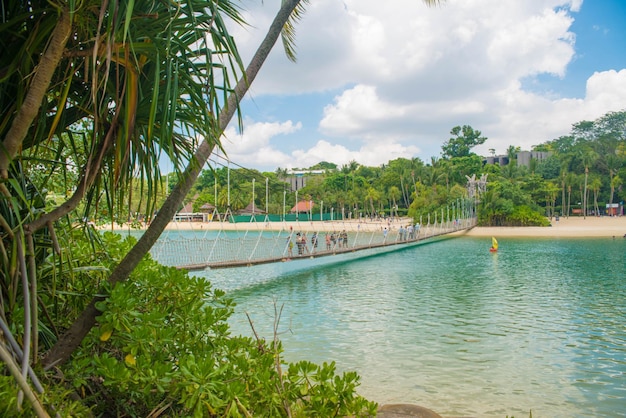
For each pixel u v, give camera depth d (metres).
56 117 2.24
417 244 45.53
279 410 2.78
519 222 67.88
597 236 52.84
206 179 65.44
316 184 90.81
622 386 7.79
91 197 2.88
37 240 2.80
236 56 2.31
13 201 2.21
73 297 3.48
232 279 21.25
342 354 9.48
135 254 3.01
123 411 2.80
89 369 2.59
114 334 2.85
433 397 7.34
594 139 104.81
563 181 83.62
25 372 1.96
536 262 28.30
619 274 22.31
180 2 2.39
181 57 2.57
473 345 10.13
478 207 70.25
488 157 127.06
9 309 2.44
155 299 3.23
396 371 8.47
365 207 89.12
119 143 2.46
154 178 2.72
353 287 18.70
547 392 7.58
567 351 9.74
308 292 17.39
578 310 13.91
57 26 2.13
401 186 90.12
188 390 2.39
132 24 2.30
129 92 2.36
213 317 3.20
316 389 2.85
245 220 72.56
